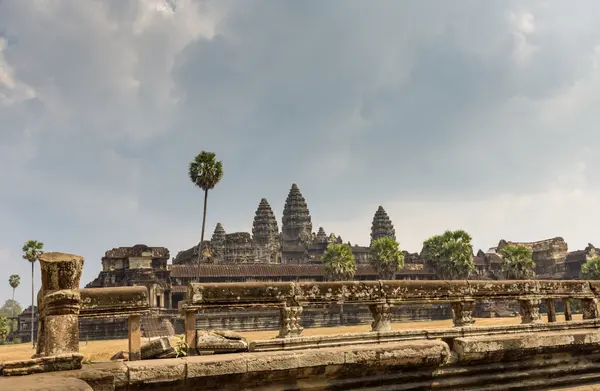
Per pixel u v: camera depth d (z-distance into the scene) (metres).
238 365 9.02
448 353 10.88
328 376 9.86
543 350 11.78
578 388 11.70
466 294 13.06
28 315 99.62
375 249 92.81
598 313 15.54
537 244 132.25
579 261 121.25
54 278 8.46
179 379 8.56
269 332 66.31
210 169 62.00
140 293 10.34
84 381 6.89
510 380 11.35
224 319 67.38
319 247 171.12
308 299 11.34
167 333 66.19
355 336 11.34
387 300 12.09
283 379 9.49
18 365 7.64
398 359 10.31
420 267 105.06
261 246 143.62
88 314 9.89
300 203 186.50
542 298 14.41
